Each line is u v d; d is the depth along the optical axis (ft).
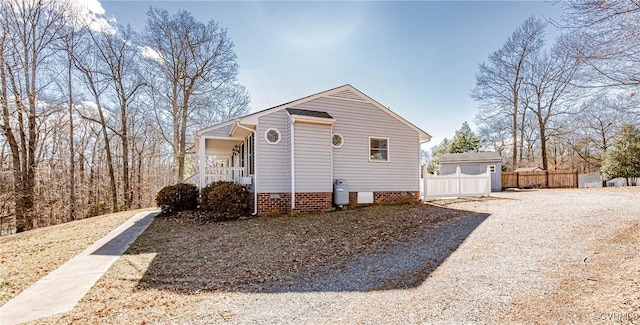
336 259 18.22
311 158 36.42
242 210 35.27
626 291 11.32
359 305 11.82
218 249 21.22
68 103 63.36
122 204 70.69
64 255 20.95
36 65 56.44
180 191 41.27
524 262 15.57
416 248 19.53
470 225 24.97
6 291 14.24
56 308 12.12
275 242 22.57
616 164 65.92
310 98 38.93
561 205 31.48
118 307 12.12
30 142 56.24
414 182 44.37
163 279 15.46
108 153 69.72
